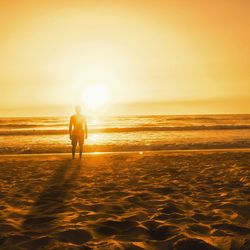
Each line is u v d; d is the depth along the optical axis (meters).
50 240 2.87
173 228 3.22
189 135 23.36
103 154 12.72
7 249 2.70
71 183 6.39
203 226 3.30
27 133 26.22
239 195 5.02
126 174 7.61
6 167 9.15
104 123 50.53
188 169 8.27
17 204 4.55
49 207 4.36
